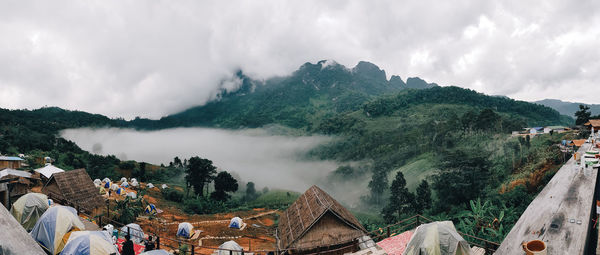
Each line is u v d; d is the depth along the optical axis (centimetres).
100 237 1314
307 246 1838
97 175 8081
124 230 2200
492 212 3139
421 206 5469
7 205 1997
